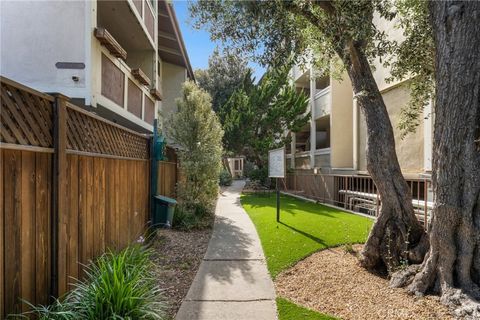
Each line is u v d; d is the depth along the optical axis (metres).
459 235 3.53
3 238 2.19
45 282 2.71
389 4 4.84
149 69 10.67
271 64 4.63
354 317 3.27
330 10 4.34
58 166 2.83
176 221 7.65
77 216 3.32
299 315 3.35
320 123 16.66
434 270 3.71
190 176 8.79
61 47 5.48
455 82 3.42
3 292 2.18
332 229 7.00
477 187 3.41
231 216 9.43
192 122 8.79
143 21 9.05
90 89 5.53
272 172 8.38
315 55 6.23
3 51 5.43
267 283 4.30
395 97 9.30
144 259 3.78
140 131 10.13
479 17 3.33
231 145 17.62
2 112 2.19
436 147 3.66
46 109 2.75
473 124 3.40
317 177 13.48
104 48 6.19
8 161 2.25
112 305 2.66
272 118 16.66
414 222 4.50
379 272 4.52
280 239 6.31
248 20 4.32
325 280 4.28
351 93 13.34
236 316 3.36
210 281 4.37
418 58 5.19
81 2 5.52
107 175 4.28
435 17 3.60
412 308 3.39
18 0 5.46
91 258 3.69
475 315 3.10
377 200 8.27
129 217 5.34
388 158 4.59
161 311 3.00
